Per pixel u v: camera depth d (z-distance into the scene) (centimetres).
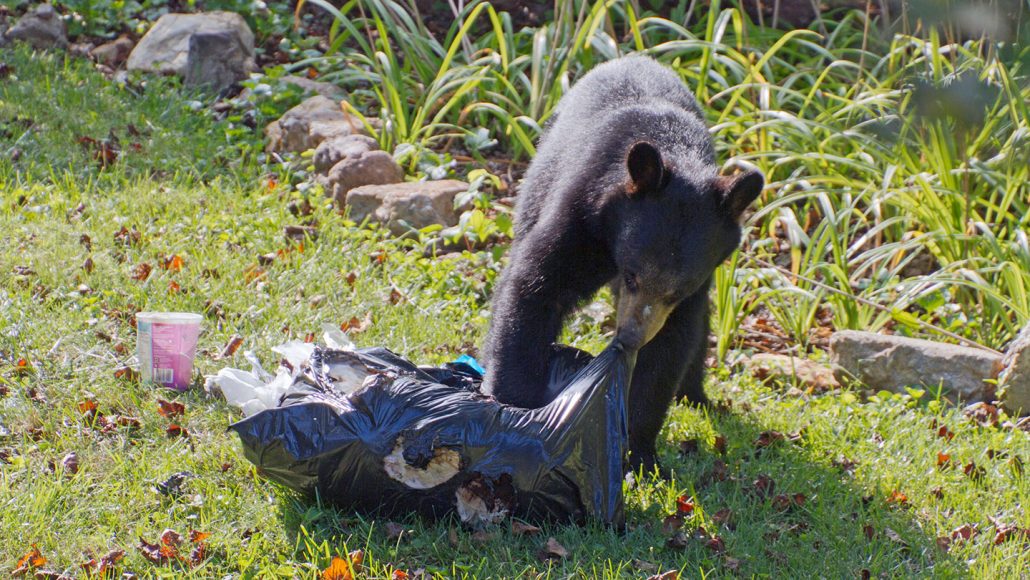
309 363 452
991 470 554
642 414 496
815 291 769
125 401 502
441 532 417
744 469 520
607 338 682
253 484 447
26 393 499
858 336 686
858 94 945
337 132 902
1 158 800
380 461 406
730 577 411
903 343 674
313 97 966
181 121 934
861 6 1112
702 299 490
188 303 613
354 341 608
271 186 841
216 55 1019
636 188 455
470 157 952
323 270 698
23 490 422
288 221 778
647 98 552
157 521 412
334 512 424
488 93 963
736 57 948
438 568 398
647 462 501
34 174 788
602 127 512
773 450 551
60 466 443
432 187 816
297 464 408
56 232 681
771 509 484
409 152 880
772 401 623
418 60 1018
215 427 490
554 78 979
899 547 461
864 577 430
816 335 766
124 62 1056
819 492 504
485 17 1162
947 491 522
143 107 946
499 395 470
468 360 531
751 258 802
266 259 701
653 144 492
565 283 488
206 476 449
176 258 662
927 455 567
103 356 544
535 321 480
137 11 1130
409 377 430
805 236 778
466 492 416
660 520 451
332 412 410
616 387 424
